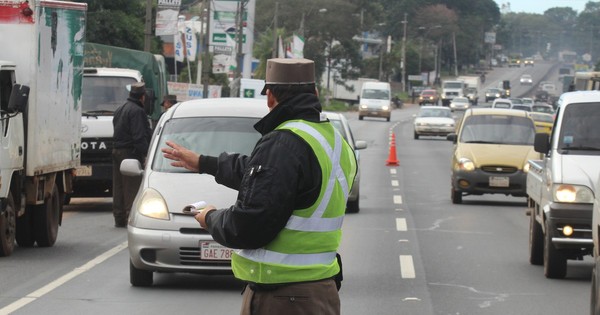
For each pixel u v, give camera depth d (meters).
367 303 16.25
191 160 8.34
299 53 104.12
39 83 21.02
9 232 20.39
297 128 7.66
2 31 20.80
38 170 20.92
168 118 18.94
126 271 18.77
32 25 20.75
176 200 16.70
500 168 33.44
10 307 15.34
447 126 85.94
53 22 22.05
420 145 77.38
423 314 15.40
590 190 18.30
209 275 18.44
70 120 23.73
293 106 7.79
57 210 22.80
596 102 20.03
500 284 18.31
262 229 7.49
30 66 20.73
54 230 22.41
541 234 20.41
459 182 33.69
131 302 15.82
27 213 21.67
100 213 29.42
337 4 177.38
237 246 7.59
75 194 30.44
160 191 16.92
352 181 8.05
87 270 18.84
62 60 22.91
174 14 49.34
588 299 16.88
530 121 35.56
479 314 15.48
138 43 67.25
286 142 7.57
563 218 18.34
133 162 18.19
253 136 18.41
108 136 29.34
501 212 31.64
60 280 17.72
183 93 61.06
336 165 7.78
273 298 7.70
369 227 26.92
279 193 7.46
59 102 22.67
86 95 30.36
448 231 26.30
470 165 33.53
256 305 7.77
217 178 8.33
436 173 49.22
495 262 21.03
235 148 18.16
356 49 181.12
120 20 66.12
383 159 59.91
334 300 7.83
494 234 25.81
